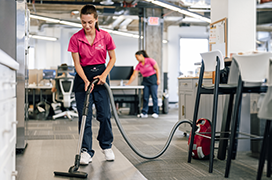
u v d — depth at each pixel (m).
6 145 1.45
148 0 6.77
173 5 7.12
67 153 3.02
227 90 2.54
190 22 11.88
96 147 3.31
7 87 1.49
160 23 8.55
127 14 8.82
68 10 10.20
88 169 2.40
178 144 3.56
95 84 2.53
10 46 3.00
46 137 4.05
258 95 2.83
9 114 1.55
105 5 8.36
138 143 3.64
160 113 7.95
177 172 2.34
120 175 2.24
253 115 2.91
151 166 2.53
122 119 6.52
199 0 7.44
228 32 3.91
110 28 11.52
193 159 2.80
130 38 13.46
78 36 2.46
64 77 6.08
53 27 12.16
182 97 4.41
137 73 7.15
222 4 4.03
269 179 2.05
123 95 7.60
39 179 2.14
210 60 2.48
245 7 3.93
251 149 2.94
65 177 2.19
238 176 2.21
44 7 9.84
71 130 4.79
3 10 2.96
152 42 8.45
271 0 4.71
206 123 2.82
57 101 6.61
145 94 6.95
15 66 1.63
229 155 2.19
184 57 13.27
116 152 3.07
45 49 13.16
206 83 3.88
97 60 2.54
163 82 9.01
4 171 1.38
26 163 2.61
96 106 2.61
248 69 2.03
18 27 3.01
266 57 1.87
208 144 2.75
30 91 7.15
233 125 2.17
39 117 6.52
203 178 2.18
